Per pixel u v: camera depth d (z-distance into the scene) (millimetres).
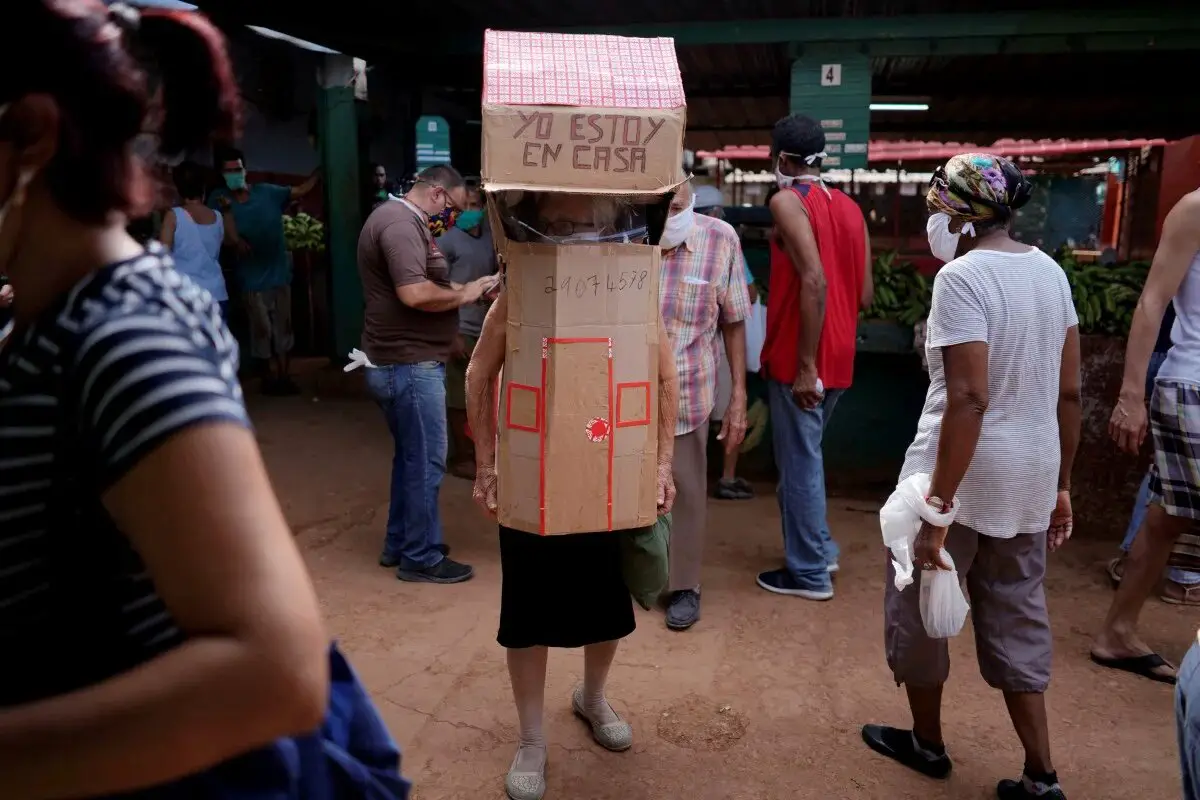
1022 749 2906
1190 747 1488
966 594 2646
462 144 10367
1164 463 3201
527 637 2527
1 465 816
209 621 762
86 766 756
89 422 793
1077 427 2596
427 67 8969
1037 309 2391
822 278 3654
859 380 5602
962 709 3143
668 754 2850
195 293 914
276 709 761
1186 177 7098
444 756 2812
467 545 4633
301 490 5402
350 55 7867
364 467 5887
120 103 840
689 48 7988
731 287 3682
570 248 2211
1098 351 4688
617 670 3379
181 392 781
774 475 5863
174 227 5973
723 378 5242
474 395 2504
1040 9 6590
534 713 2674
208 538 758
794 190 3779
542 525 2346
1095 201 14477
